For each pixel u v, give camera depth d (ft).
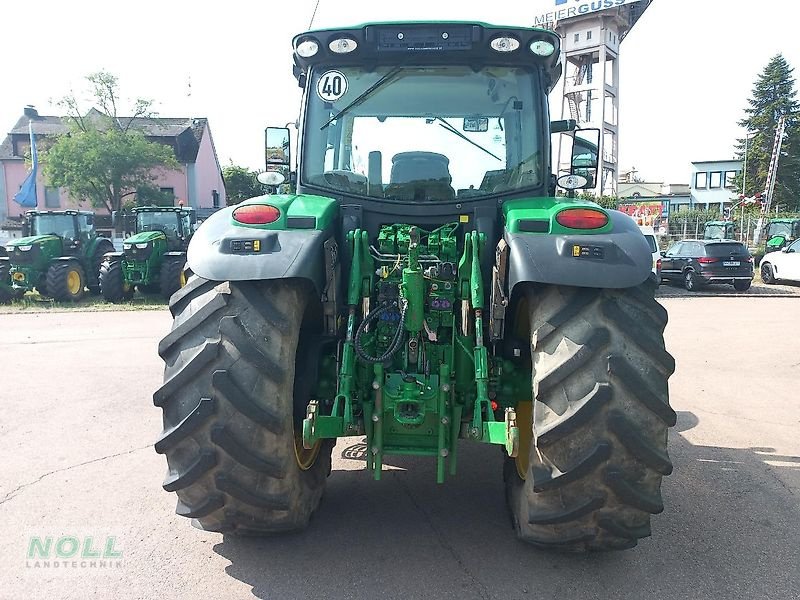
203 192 135.95
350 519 11.34
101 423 17.06
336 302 9.69
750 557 10.12
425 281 10.11
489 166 11.62
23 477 13.32
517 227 9.16
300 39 11.38
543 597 8.93
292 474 8.95
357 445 15.33
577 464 8.08
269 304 8.69
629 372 8.02
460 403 10.20
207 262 8.79
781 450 15.23
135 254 47.57
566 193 13.44
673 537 10.77
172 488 8.66
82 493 12.50
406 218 11.48
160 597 8.97
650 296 8.90
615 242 8.71
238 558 9.98
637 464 8.16
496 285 9.36
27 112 134.21
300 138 11.85
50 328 34.35
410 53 11.32
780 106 171.63
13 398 19.49
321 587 9.18
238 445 8.32
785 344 29.45
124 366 24.07
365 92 11.65
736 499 12.37
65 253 50.49
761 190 166.71
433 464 14.07
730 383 21.98
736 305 46.85
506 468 11.22
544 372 8.28
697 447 15.44
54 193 122.11
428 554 10.10
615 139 119.96
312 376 10.37
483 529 10.96
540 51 11.21
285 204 9.73
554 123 13.11
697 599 8.95
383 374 9.77
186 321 8.70
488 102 11.60
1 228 115.03
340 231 11.19
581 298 8.57
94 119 109.60
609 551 9.65
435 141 11.66
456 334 10.18
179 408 8.45
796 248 63.21
